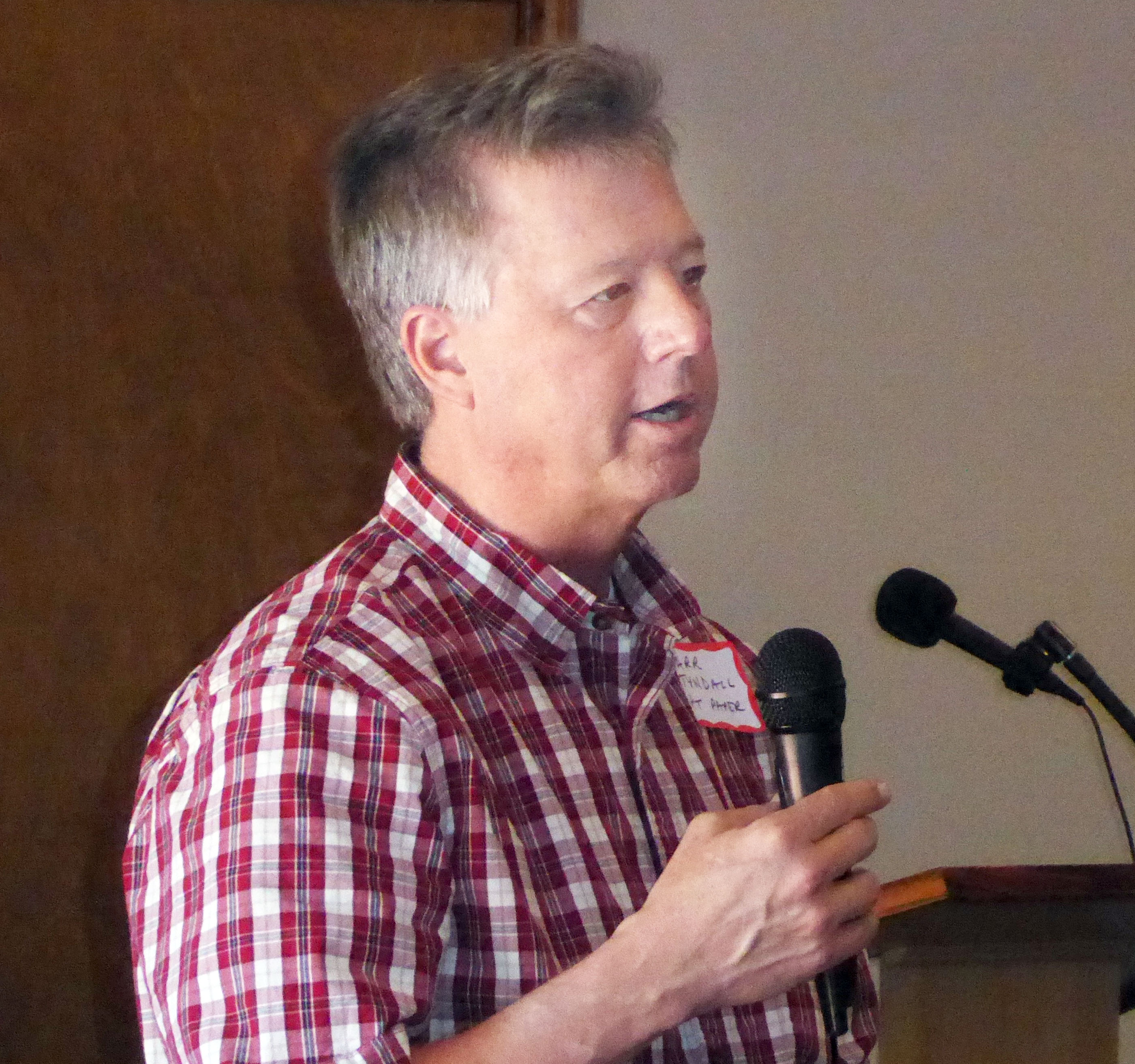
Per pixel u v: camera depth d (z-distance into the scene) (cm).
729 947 246
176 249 571
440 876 253
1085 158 653
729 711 324
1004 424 642
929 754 630
